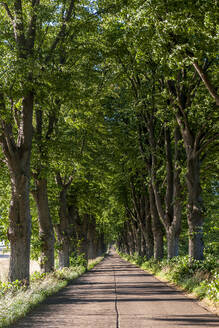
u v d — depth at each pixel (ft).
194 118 56.24
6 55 43.29
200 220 57.36
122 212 154.51
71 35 55.98
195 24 36.83
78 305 37.88
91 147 87.20
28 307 34.83
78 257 109.09
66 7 56.70
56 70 48.14
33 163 58.23
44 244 65.41
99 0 58.03
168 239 75.66
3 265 125.59
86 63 57.98
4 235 74.79
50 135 62.90
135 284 60.75
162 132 81.76
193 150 57.36
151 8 38.47
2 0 46.85
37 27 52.26
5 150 47.50
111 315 31.17
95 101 67.51
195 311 32.40
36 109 59.31
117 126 85.71
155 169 79.77
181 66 39.06
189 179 57.82
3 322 27.48
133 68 64.85
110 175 98.78
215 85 51.83
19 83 45.34
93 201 103.91
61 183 85.71
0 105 45.70
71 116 67.92
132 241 195.11
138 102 73.92
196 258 56.08
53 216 85.46
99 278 77.87
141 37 40.91
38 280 56.65
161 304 37.01
